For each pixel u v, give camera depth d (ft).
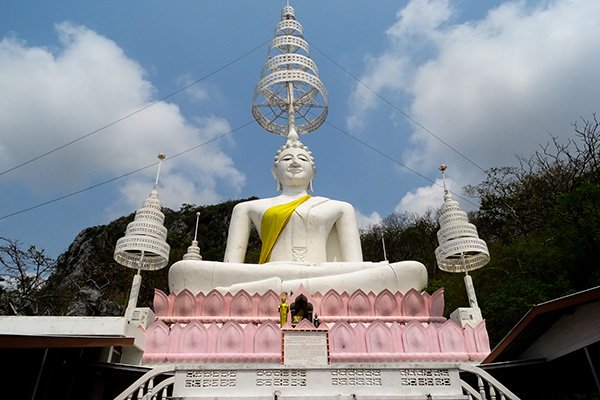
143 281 102.37
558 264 55.21
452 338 30.68
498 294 49.44
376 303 35.06
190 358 28.12
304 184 53.67
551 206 76.54
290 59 63.46
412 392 21.03
